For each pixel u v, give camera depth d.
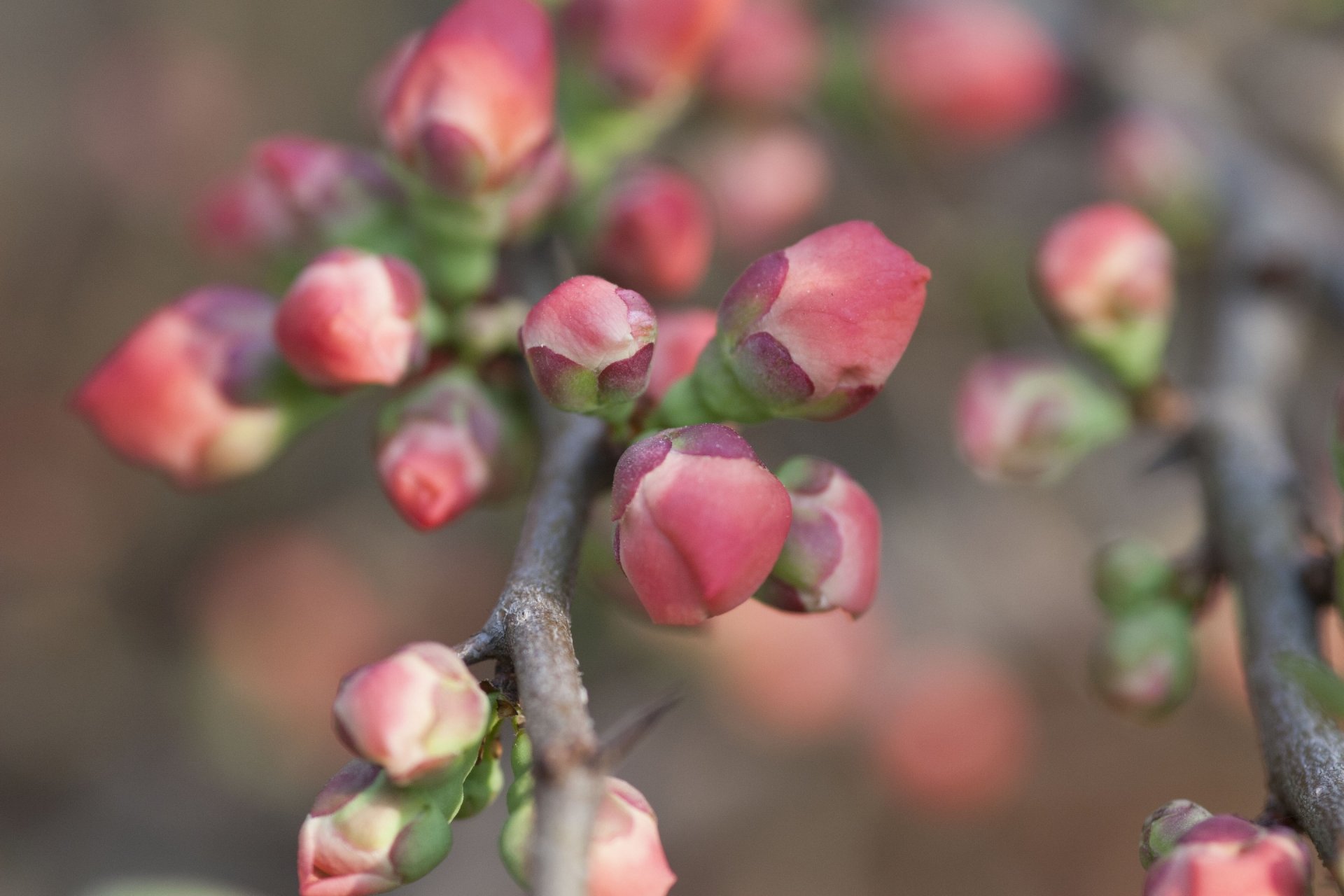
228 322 0.28
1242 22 0.45
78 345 0.65
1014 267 0.47
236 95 0.64
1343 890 0.24
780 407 0.26
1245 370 0.31
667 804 0.53
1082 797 0.50
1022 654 0.50
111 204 0.65
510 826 0.24
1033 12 0.41
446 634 0.57
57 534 0.64
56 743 0.62
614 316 0.25
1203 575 0.29
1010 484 0.49
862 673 0.48
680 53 0.29
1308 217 0.35
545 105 0.27
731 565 0.24
